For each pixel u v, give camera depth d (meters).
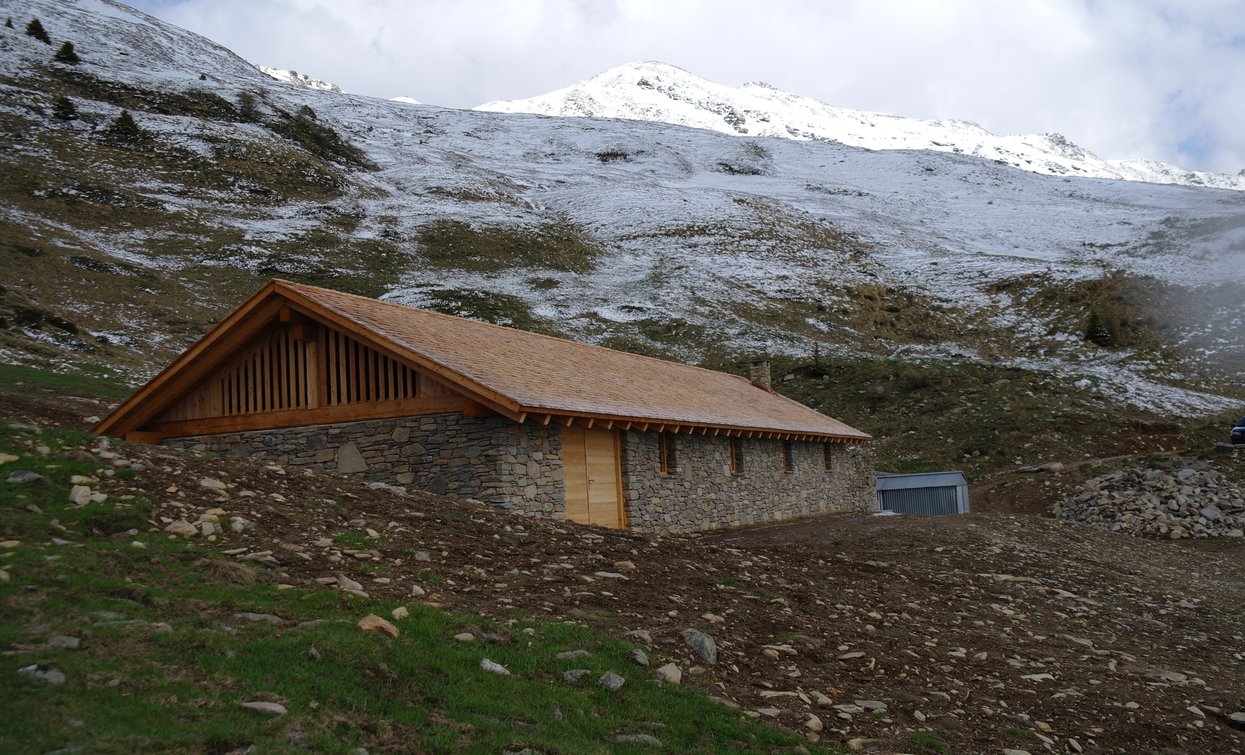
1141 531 30.45
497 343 19.81
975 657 10.43
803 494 27.53
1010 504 37.78
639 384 22.19
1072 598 15.20
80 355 35.72
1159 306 74.75
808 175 151.12
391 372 16.59
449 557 10.02
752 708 7.54
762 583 12.01
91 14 148.62
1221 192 141.00
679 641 8.60
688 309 71.50
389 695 6.18
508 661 7.22
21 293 42.97
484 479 15.48
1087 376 56.84
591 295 72.56
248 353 18.09
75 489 8.84
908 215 125.75
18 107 86.75
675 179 136.88
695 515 21.00
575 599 9.34
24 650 5.50
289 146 102.69
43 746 4.61
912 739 7.56
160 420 18.88
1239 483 32.91
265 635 6.57
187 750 4.92
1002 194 143.50
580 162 143.38
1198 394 55.19
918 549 19.05
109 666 5.57
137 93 105.00
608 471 18.20
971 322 78.69
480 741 5.85
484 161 133.50
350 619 7.20
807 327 72.44
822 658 9.32
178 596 7.03
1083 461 41.75
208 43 173.12
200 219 72.81
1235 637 14.04
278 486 11.00
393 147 127.62
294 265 65.19
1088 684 9.95
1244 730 9.20
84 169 76.00
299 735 5.34
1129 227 115.75
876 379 56.97
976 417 50.06
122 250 60.53
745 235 97.75
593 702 6.87
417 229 84.19
